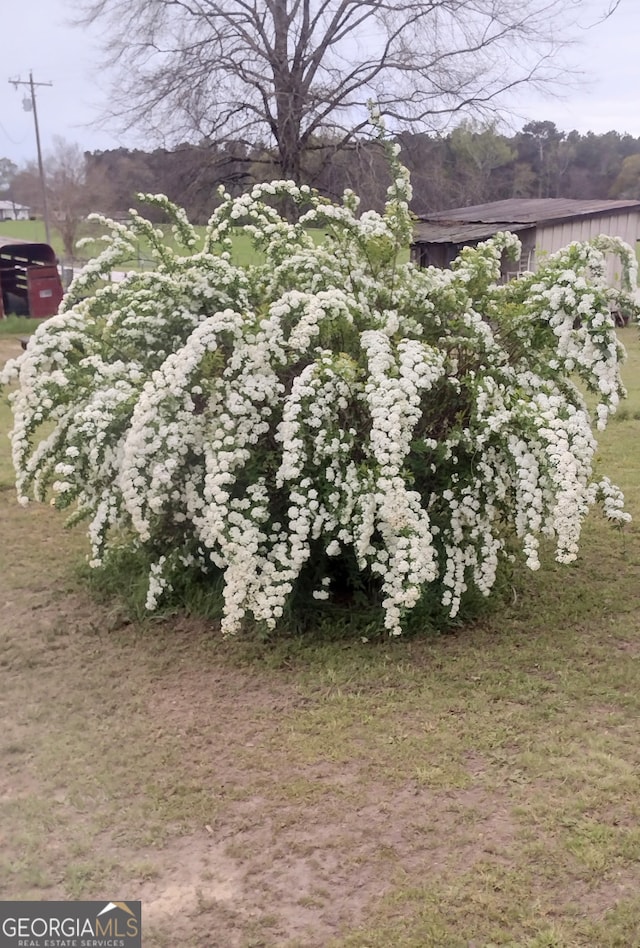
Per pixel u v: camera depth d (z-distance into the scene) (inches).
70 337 168.9
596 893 100.1
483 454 159.9
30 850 110.0
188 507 163.0
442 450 159.8
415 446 157.6
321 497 156.3
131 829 113.9
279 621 167.2
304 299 153.8
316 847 109.3
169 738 134.4
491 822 112.9
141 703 144.8
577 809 114.3
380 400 143.6
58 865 107.4
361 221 181.5
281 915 98.7
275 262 179.0
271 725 137.3
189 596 179.3
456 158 789.9
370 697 144.9
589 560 204.4
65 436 172.6
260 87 642.8
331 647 162.4
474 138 749.9
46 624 175.6
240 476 159.6
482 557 163.6
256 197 177.2
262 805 117.6
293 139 647.1
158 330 171.5
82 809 118.0
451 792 119.1
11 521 240.2
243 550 146.9
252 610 159.5
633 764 124.5
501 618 174.4
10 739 135.3
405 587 152.1
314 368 149.2
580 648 159.9
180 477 166.2
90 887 103.5
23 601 186.9
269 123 663.8
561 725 135.0
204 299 172.2
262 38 634.2
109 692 148.6
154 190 698.8
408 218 181.8
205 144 658.2
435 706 140.9
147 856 109.0
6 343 579.8
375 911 98.7
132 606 180.2
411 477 150.6
